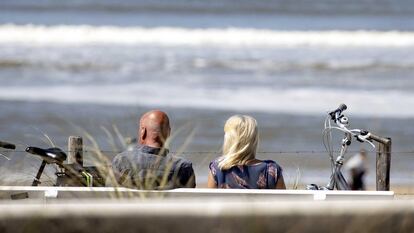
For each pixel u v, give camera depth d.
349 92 111.88
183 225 12.27
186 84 116.19
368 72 129.38
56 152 24.72
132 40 164.00
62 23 186.75
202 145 77.31
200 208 12.33
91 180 24.06
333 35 178.25
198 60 138.75
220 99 105.38
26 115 91.31
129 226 12.22
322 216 12.29
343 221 12.28
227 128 25.48
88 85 114.19
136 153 24.30
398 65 136.62
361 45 166.50
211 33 175.25
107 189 21.11
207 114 95.12
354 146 69.56
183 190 21.94
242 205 12.34
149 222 12.22
